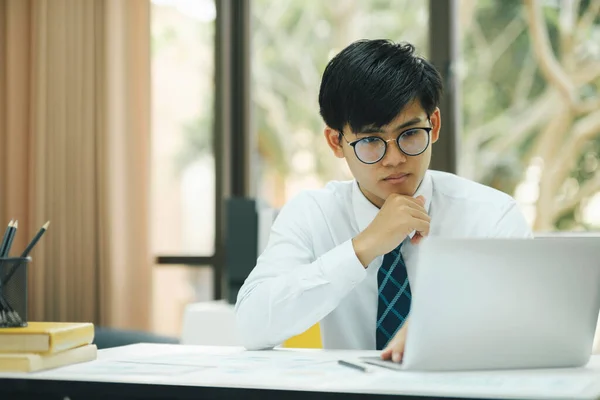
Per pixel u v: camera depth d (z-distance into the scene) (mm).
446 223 1782
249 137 4430
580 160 4227
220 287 4328
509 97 4273
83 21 4297
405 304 1574
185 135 4426
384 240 1482
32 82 4344
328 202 1815
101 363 1322
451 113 4020
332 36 4566
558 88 4254
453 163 4023
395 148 1516
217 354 1455
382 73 1495
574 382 1077
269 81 4602
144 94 4270
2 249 1354
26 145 4383
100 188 4258
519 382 1079
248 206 3369
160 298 4422
